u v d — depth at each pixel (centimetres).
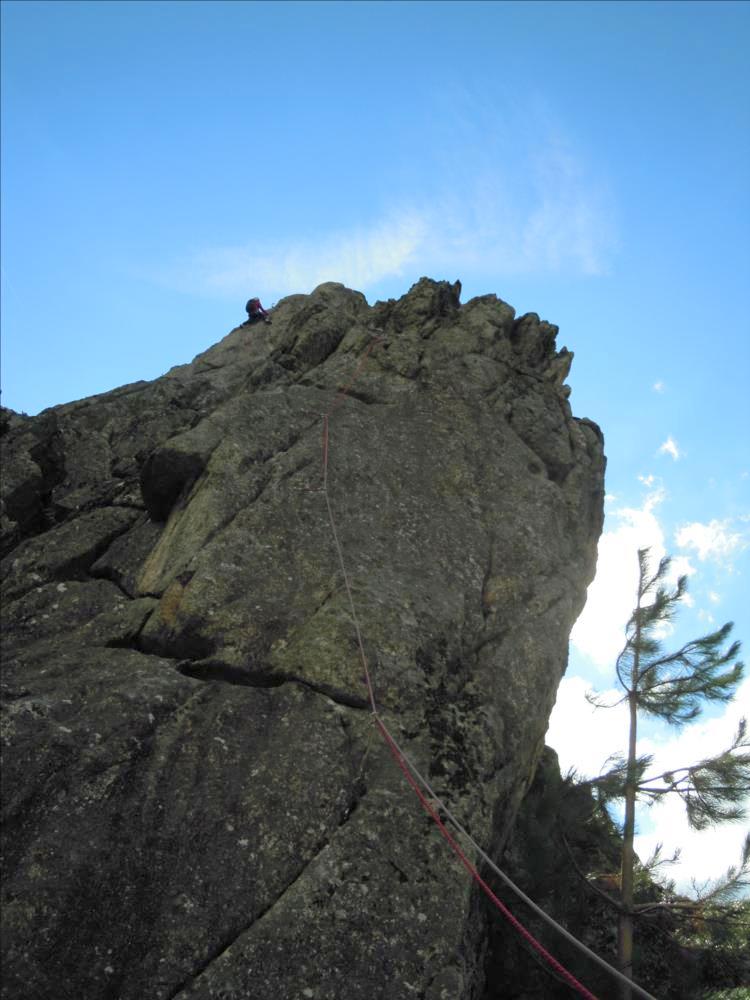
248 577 1129
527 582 1272
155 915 827
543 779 1422
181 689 993
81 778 878
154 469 1268
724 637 1280
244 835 888
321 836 904
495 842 1052
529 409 1561
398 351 1584
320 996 808
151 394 1634
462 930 877
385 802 941
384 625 1098
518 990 1112
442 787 981
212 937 825
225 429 1309
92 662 1032
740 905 1178
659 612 1309
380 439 1395
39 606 1145
